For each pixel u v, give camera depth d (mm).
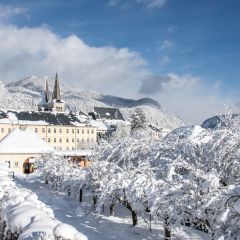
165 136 32125
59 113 131375
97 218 32250
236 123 22641
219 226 17484
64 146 125750
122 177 29812
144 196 26641
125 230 28672
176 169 25562
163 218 22938
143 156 32812
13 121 116562
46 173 55344
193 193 20312
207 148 23906
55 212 34094
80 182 42125
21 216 11930
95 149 39281
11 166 76375
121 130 108312
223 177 22000
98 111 182750
